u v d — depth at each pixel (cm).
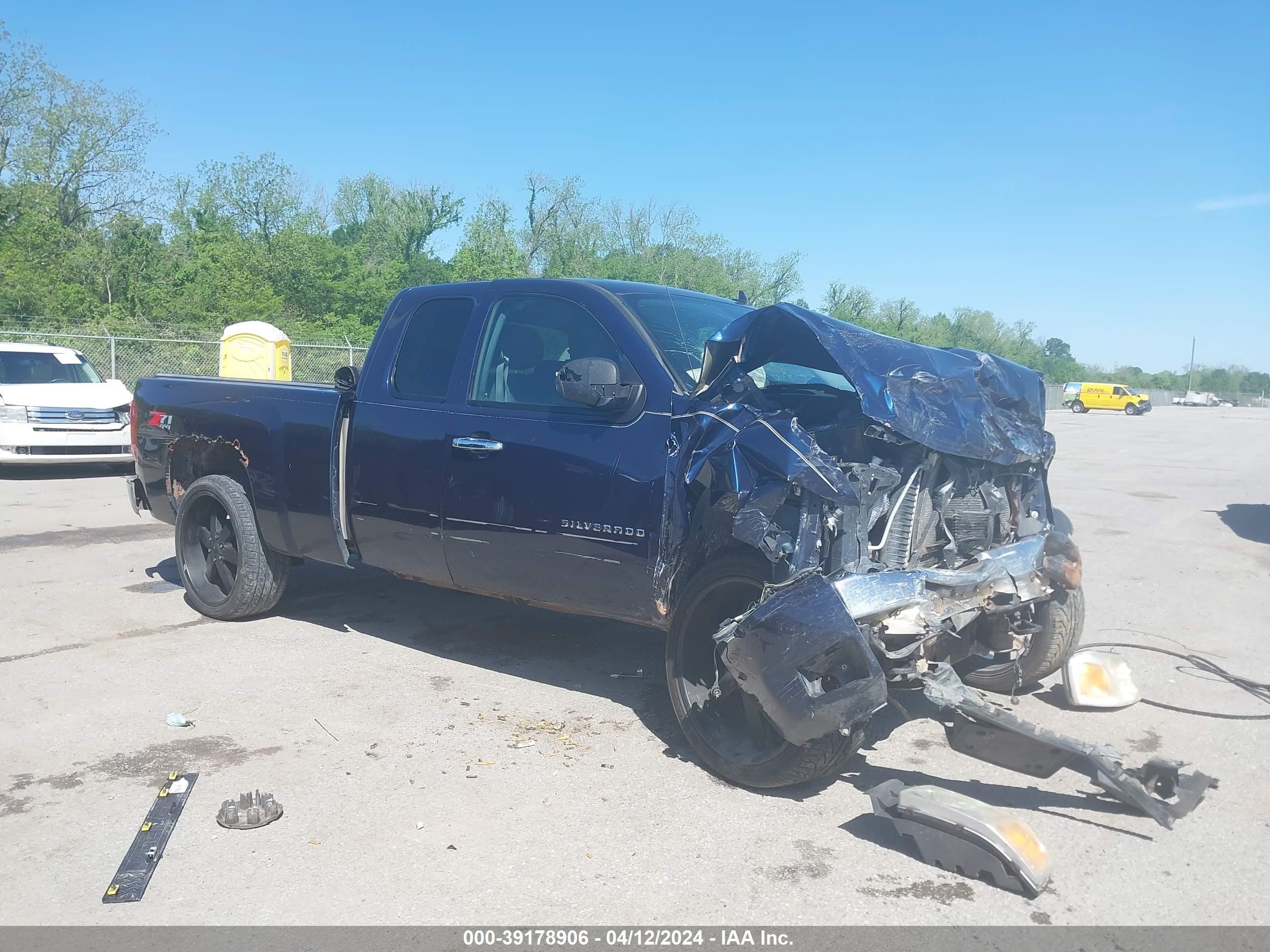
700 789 390
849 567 357
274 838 346
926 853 333
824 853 341
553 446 438
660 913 302
